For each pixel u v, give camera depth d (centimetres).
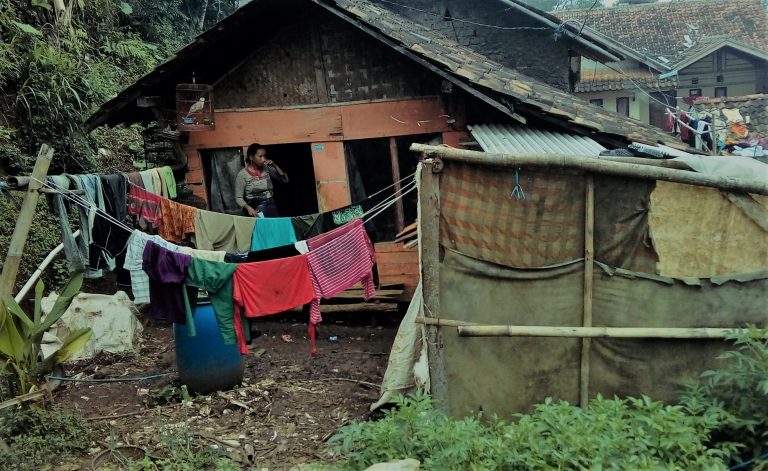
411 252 787
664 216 435
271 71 798
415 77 779
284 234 665
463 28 1186
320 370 648
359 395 571
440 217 439
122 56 1264
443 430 353
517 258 443
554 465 336
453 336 444
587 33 1121
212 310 570
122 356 683
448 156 426
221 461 432
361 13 712
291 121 801
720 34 2222
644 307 441
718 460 336
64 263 778
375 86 788
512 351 446
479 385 446
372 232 675
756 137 1373
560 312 445
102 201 538
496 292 445
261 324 811
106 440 481
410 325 513
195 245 651
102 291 825
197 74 786
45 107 880
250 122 805
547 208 437
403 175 825
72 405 559
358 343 743
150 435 493
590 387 448
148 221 612
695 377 442
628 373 445
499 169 432
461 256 441
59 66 916
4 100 863
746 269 438
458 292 443
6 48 862
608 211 437
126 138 1161
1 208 751
